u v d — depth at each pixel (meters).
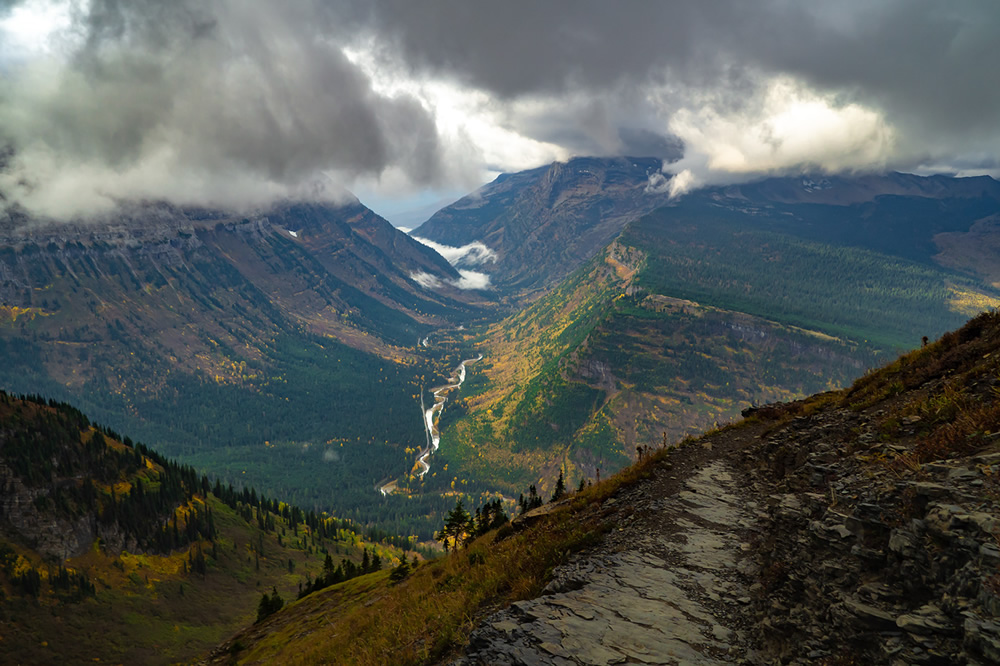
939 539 8.82
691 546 16.59
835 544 11.02
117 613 184.00
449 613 15.66
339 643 21.92
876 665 8.12
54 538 198.50
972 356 18.75
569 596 13.60
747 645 11.05
